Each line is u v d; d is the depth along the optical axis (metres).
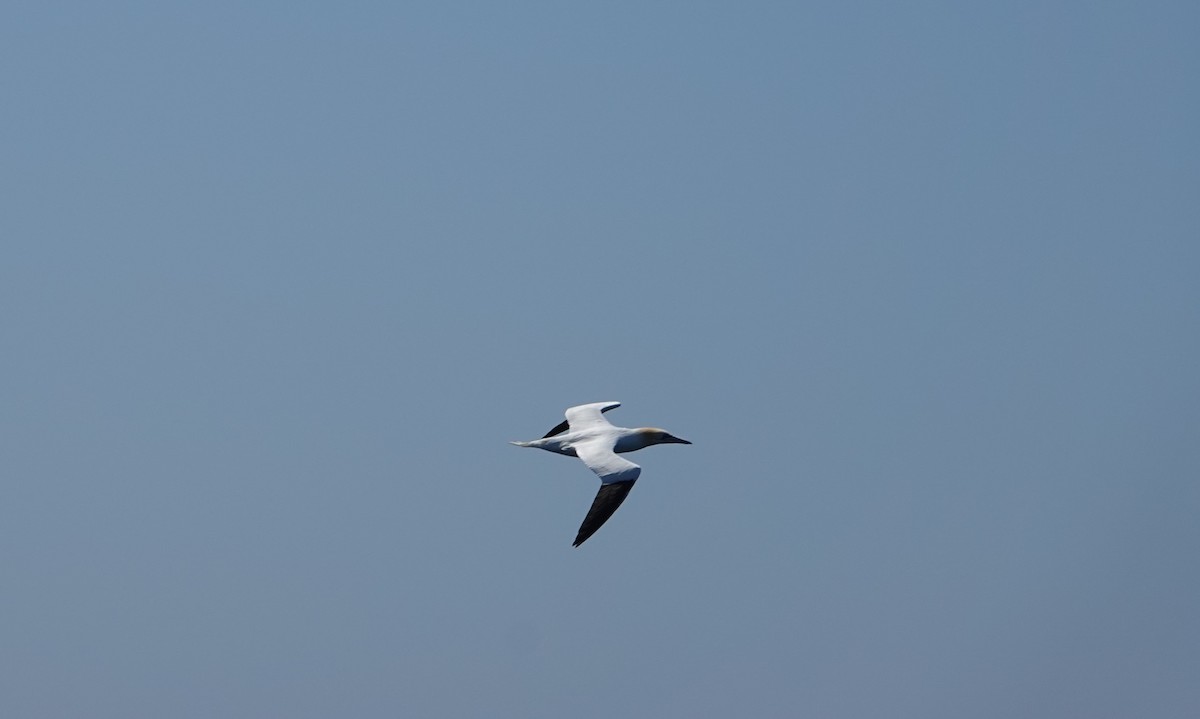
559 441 42.75
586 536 38.00
